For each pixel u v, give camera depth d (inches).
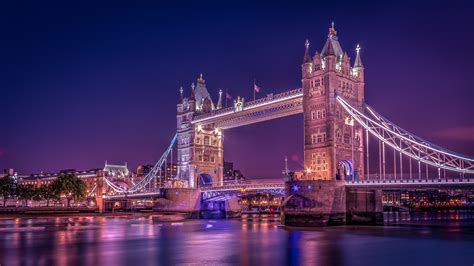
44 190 7819.9
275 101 4650.6
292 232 3314.5
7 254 2277.3
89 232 3577.8
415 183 3398.1
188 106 5984.3
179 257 2145.7
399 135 3656.5
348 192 3814.0
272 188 4520.2
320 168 4055.1
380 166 3769.7
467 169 3245.6
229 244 2640.3
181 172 5974.4
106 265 1937.7
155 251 2365.9
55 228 4025.6
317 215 3695.9
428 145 3508.9
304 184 3774.6
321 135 4092.0
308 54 4325.8
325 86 4106.8
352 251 2303.2
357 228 3599.9
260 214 7490.2
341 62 4215.1
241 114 5157.5
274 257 2119.8
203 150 5910.4
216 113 5477.4
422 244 2581.2
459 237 2950.3
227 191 5280.5
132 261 2039.9
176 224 4574.3
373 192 3978.8
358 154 4160.9
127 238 3065.9
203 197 5728.3
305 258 2090.3
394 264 1941.4
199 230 3742.6
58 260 2075.5
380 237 2947.8
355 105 4242.1
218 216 5900.6
